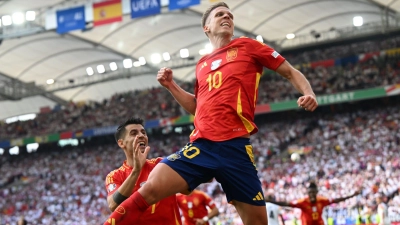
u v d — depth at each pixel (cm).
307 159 3891
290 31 4781
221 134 503
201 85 533
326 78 4641
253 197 503
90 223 3903
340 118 4431
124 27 4444
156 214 635
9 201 4622
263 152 4284
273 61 527
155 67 5119
